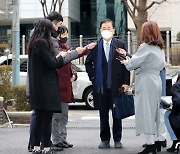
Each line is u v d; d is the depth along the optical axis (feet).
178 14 85.15
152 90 20.02
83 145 24.14
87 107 46.68
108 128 23.11
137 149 22.58
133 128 31.63
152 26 20.11
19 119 32.50
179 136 20.49
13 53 40.57
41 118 19.72
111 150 22.39
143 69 20.12
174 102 19.80
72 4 97.45
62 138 23.09
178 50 66.90
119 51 21.40
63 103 22.80
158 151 21.90
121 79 22.34
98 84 22.71
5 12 42.24
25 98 34.63
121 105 22.06
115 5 96.48
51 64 18.97
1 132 29.35
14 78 40.06
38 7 92.38
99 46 22.85
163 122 21.57
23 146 24.08
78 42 69.87
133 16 58.03
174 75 38.96
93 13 101.45
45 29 19.36
